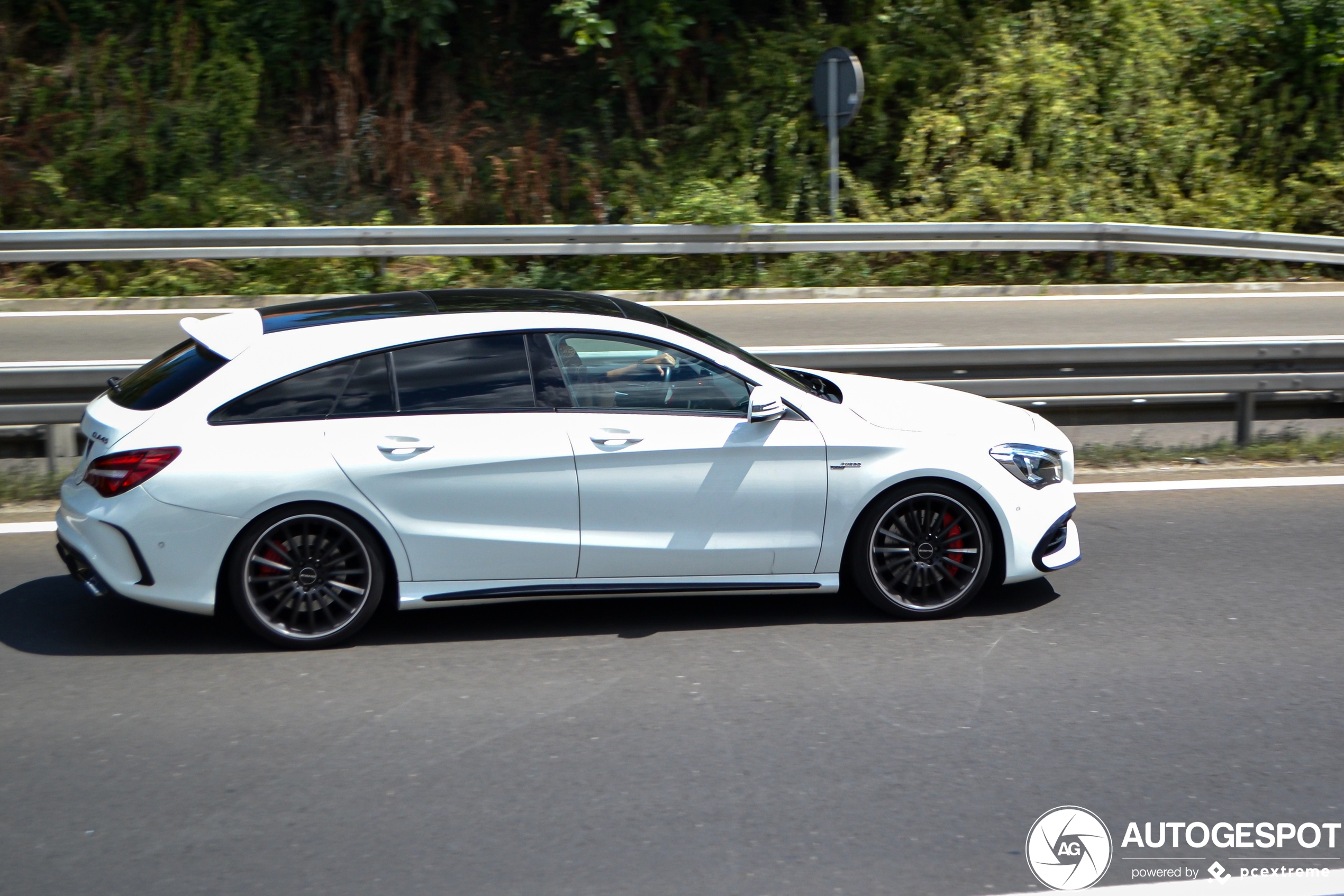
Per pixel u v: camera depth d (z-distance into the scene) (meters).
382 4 16.25
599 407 5.10
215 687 4.64
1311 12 17.66
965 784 3.87
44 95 15.92
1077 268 15.51
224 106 16.03
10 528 6.64
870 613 5.46
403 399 4.99
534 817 3.65
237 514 4.81
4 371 7.16
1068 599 5.63
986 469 5.27
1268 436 8.65
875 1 17.81
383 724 4.31
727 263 14.91
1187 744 4.15
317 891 3.26
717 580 5.23
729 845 3.49
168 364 5.15
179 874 3.35
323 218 15.41
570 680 4.71
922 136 16.34
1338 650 5.00
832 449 5.17
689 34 17.45
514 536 5.02
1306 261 15.44
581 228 14.16
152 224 14.73
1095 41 18.06
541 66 17.73
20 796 3.79
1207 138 17.27
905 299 14.35
